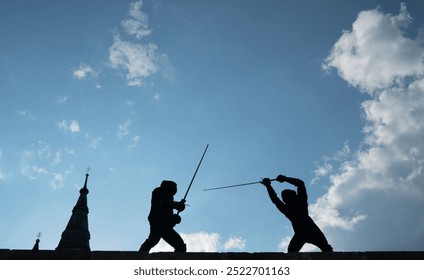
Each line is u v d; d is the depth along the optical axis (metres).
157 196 7.30
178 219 7.24
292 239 7.05
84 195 53.09
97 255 5.64
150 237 6.80
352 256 5.74
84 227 48.41
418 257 5.74
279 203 7.41
